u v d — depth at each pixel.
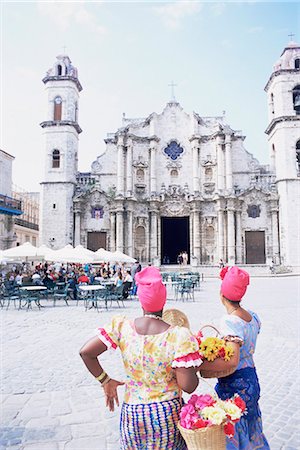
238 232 48.94
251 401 4.14
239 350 4.03
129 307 20.72
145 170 52.06
